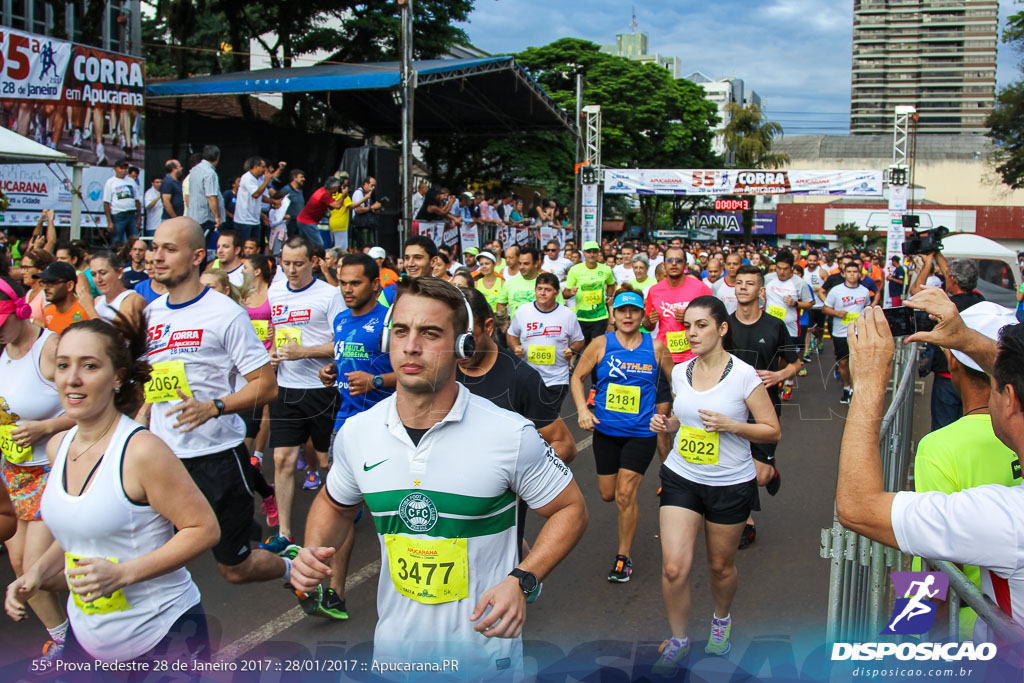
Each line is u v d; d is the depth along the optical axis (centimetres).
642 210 4734
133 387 246
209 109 2162
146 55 2372
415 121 2423
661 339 436
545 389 321
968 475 247
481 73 1806
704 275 1475
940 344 228
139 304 374
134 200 1153
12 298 341
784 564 437
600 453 456
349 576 432
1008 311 298
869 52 12938
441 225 1442
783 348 480
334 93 2202
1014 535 168
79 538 237
